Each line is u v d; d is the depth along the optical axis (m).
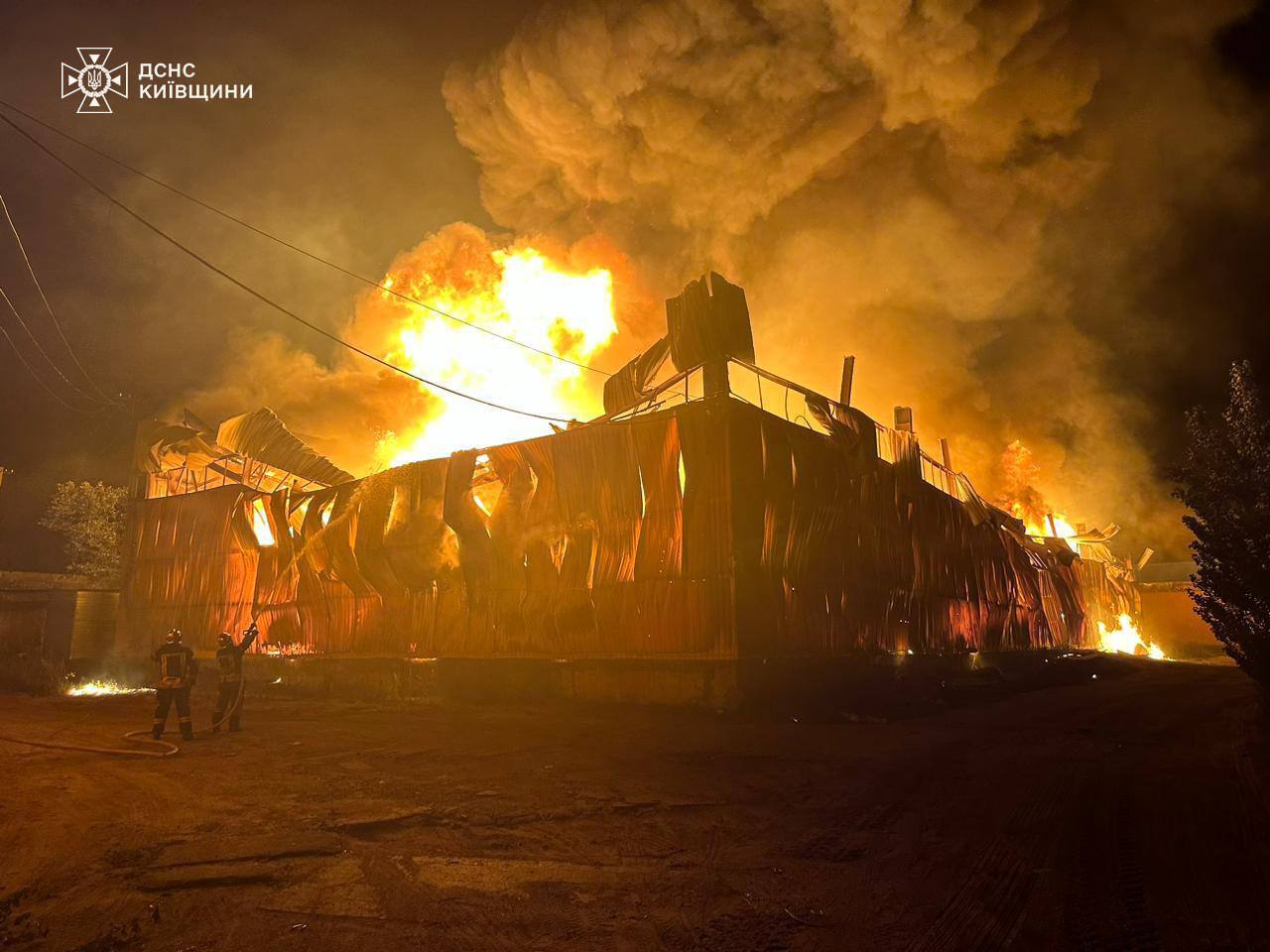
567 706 15.02
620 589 15.30
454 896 4.84
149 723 13.60
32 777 8.34
